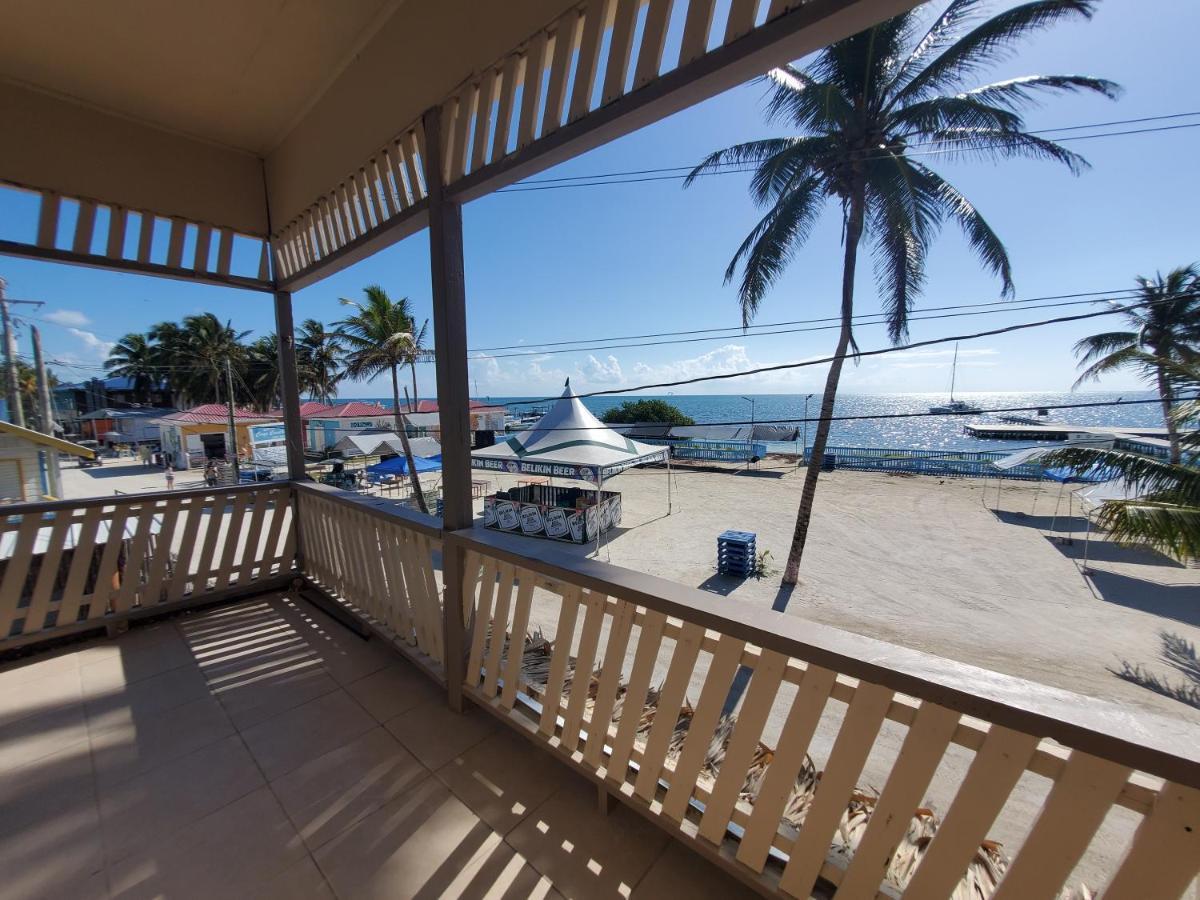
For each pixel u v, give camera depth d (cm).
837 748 95
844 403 6225
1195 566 482
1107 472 472
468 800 145
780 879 107
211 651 236
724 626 107
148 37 192
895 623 373
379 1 181
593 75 127
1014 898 79
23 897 115
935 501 1005
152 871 122
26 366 1750
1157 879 67
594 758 140
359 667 221
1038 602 393
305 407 2712
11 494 924
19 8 174
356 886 118
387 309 1324
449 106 169
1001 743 77
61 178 222
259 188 289
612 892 117
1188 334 583
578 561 146
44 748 167
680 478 1555
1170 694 253
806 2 89
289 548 314
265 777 154
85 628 244
